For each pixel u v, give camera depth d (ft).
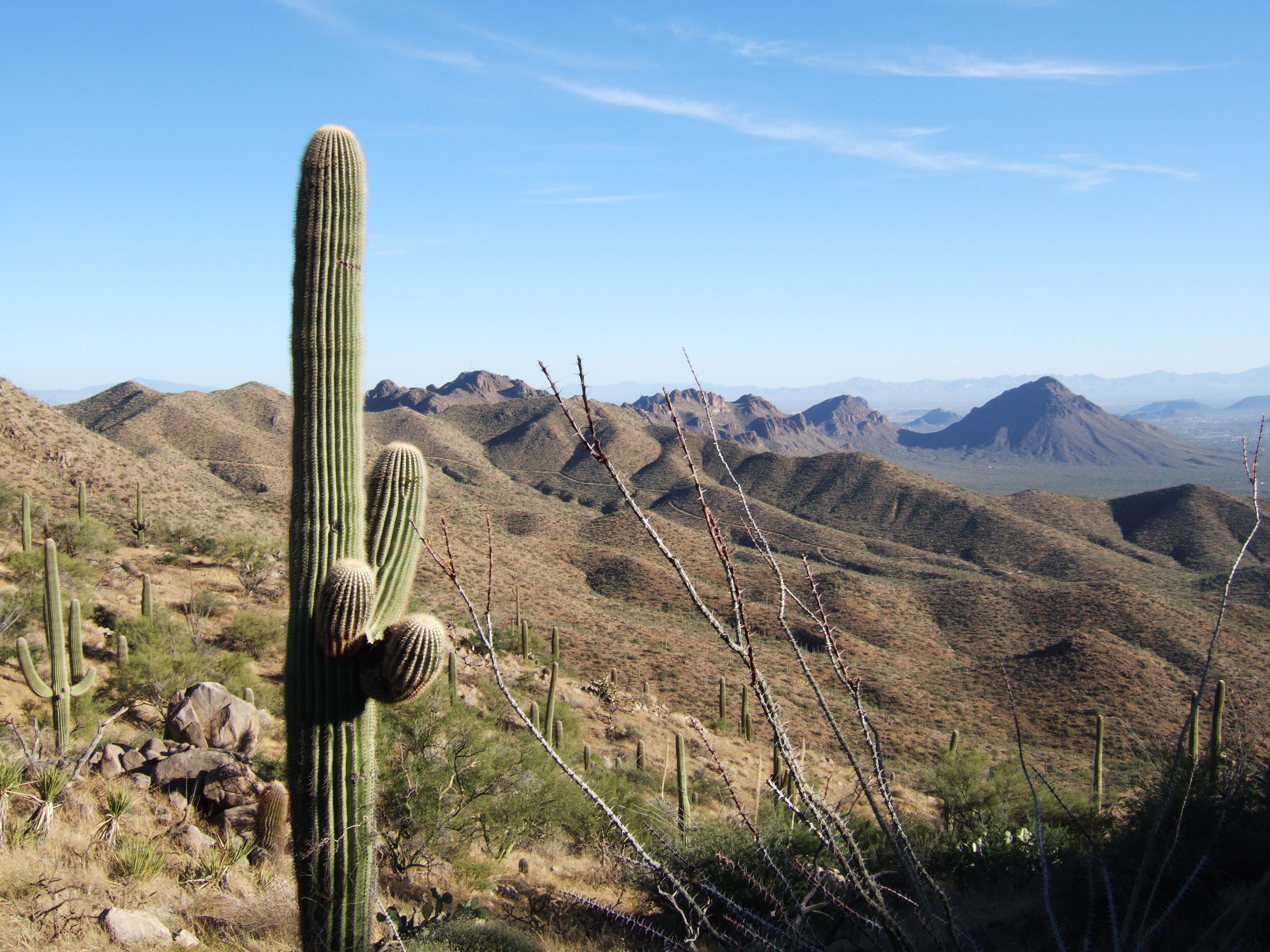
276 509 264.11
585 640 170.19
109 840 27.02
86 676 49.39
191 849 29.27
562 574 286.66
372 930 17.19
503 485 640.17
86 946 19.97
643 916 23.17
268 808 31.35
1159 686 169.07
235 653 77.30
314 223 17.48
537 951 22.48
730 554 6.30
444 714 40.19
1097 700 165.48
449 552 7.31
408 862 35.24
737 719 109.81
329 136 17.89
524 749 41.60
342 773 16.75
